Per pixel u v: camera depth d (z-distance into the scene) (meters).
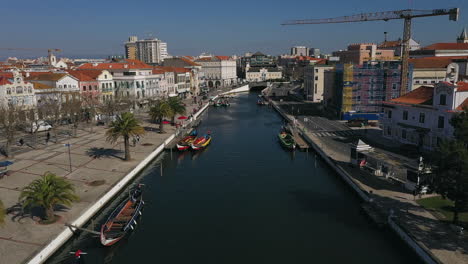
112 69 144.50
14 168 59.81
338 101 122.44
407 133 78.44
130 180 60.53
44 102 92.88
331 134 93.75
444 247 34.94
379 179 56.44
